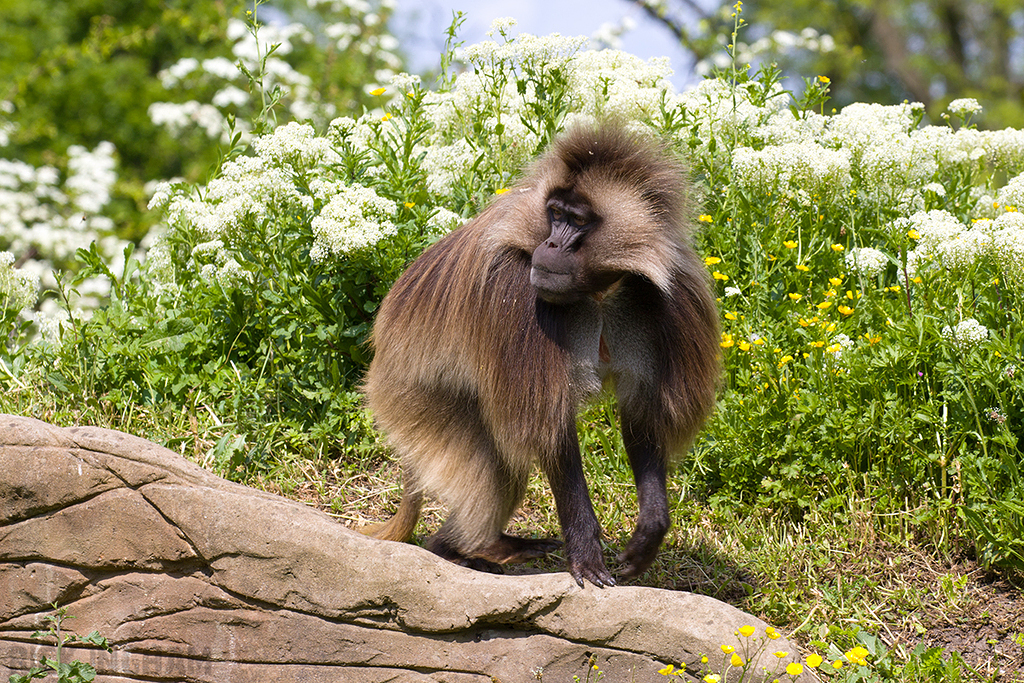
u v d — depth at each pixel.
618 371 6.46
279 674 6.05
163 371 8.72
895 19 36.81
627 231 5.89
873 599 7.16
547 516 7.96
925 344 7.95
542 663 5.98
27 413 8.43
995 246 7.88
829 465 7.81
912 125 11.77
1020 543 6.93
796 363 8.51
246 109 20.33
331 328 8.53
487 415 6.21
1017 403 7.66
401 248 8.52
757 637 5.77
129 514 6.07
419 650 6.02
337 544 6.00
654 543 6.23
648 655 5.85
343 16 18.70
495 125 10.32
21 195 16.52
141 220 23.41
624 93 10.49
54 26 30.11
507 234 6.09
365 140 10.91
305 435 8.41
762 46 14.30
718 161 10.64
